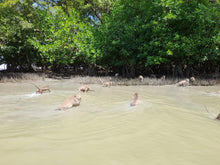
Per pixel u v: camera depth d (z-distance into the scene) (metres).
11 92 7.86
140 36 16.58
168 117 3.70
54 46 17.20
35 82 13.65
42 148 2.16
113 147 2.20
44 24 19.44
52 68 26.22
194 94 7.68
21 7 20.03
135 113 3.97
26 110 4.39
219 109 4.80
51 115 3.89
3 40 16.22
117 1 18.53
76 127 3.02
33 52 21.92
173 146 2.27
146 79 13.31
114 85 11.68
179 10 13.59
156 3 14.21
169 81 12.72
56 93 7.53
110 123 3.23
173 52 14.40
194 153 2.09
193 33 14.62
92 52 17.23
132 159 1.90
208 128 3.06
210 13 12.97
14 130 2.88
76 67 23.50
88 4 22.86
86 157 1.93
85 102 5.46
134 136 2.58
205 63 18.08
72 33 17.92
